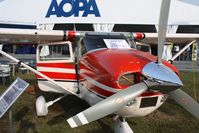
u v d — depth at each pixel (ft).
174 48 27.78
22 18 34.04
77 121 9.00
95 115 9.27
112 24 34.37
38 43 18.20
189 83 28.48
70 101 19.20
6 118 15.62
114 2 34.32
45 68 16.47
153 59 10.71
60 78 15.72
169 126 14.62
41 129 13.92
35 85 26.35
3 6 34.32
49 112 16.85
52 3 33.50
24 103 19.17
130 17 34.99
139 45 16.14
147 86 9.55
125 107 10.22
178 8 35.99
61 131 13.73
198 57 58.39
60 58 15.69
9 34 15.06
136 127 14.39
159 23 10.12
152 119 15.83
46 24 33.73
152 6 35.45
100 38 14.07
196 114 9.91
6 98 9.59
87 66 12.60
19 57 47.21
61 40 15.74
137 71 9.93
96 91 11.56
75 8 33.27
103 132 13.69
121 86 10.07
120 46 13.58
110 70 10.30
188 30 37.11
